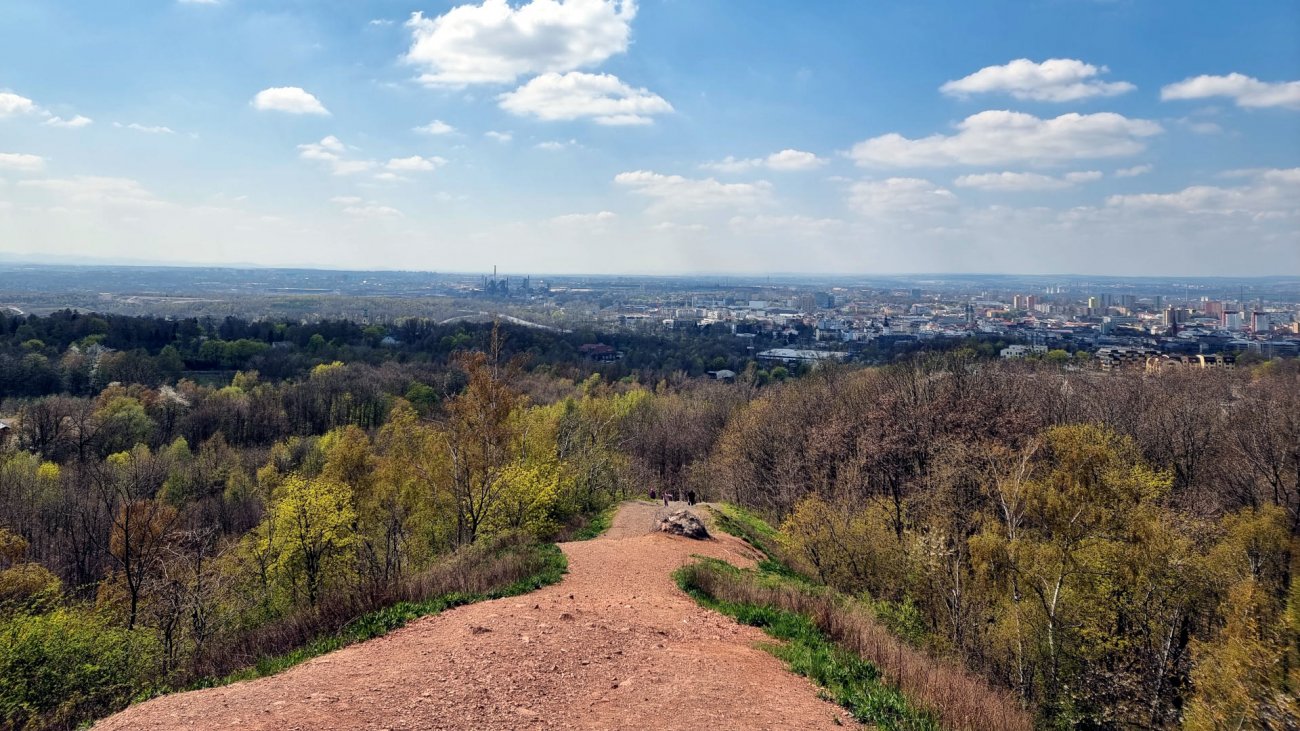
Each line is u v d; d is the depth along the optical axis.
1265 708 15.33
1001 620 22.67
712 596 16.98
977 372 46.34
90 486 42.94
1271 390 27.98
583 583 17.25
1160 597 21.41
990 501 28.05
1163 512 23.66
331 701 9.47
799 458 44.62
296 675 10.55
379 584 15.22
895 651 13.70
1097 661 21.84
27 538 38.12
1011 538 23.05
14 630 16.34
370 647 11.95
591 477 40.12
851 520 27.16
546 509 29.48
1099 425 32.41
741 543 26.52
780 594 16.86
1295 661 15.28
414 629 12.86
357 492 34.00
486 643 11.84
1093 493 22.53
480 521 28.25
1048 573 21.88
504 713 9.29
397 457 35.41
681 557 21.12
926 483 32.56
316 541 27.61
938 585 23.86
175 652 20.27
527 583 16.41
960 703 11.62
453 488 30.00
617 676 10.83
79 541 39.09
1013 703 14.88
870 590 24.41
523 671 10.70
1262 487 26.30
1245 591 17.95
